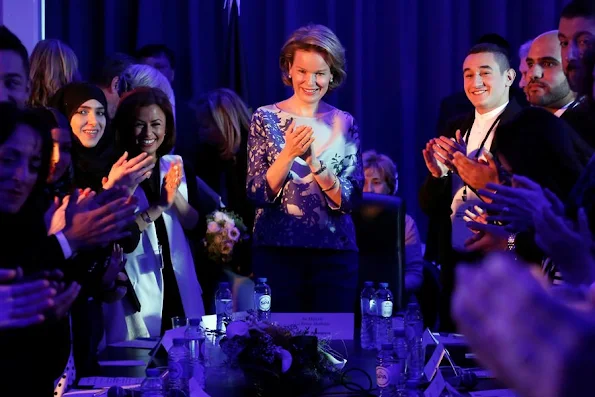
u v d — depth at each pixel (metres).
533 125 2.23
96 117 3.19
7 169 1.81
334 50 3.33
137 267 3.28
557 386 0.29
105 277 2.44
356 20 5.46
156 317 3.29
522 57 3.81
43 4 5.28
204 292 3.74
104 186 2.89
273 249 3.28
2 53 2.55
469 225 2.45
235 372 2.38
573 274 1.45
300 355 2.28
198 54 5.42
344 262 3.30
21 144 1.83
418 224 5.57
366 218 3.71
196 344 2.47
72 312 2.36
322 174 3.19
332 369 2.35
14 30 5.02
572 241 1.46
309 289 3.27
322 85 3.33
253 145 3.37
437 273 4.43
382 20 5.56
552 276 1.90
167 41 5.44
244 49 5.39
